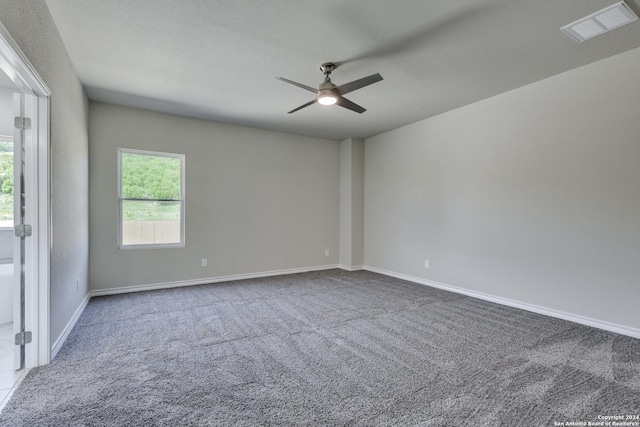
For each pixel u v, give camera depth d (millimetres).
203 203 5008
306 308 3779
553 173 3486
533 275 3670
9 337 2879
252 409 1861
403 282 5168
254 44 2838
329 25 2555
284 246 5801
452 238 4602
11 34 1694
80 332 2998
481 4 2291
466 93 3959
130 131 4453
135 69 3314
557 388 2092
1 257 4078
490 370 2328
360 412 1840
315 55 3029
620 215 3018
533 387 2104
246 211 5398
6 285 3221
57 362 2410
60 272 2664
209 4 2299
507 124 3912
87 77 3484
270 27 2582
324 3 2285
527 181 3719
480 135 4219
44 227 2336
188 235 4887
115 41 2785
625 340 2859
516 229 3832
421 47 2877
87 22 2508
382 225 5855
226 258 5215
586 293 3242
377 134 5926
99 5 2301
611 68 3053
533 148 3658
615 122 3037
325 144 6281
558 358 2516
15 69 1889
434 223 4883
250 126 5402
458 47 2881
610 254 3082
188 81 3607
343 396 1999
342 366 2383
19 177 2283
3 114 4027
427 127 4973
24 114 2270
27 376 2201
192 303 3947
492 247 4090
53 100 2465
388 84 3684
